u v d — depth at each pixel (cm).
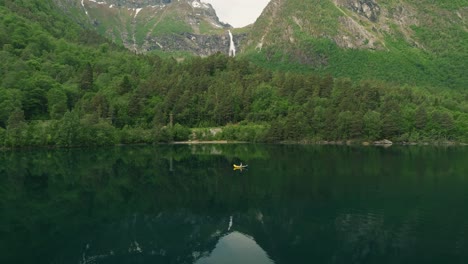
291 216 6116
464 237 5112
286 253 4744
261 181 8706
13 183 8700
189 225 5841
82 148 16025
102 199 7325
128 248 4988
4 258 4612
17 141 14950
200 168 10675
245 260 4606
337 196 7231
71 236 5384
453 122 18562
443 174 9331
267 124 19650
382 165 10806
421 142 18162
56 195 7619
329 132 18100
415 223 5666
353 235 5256
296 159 12238
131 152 14725
